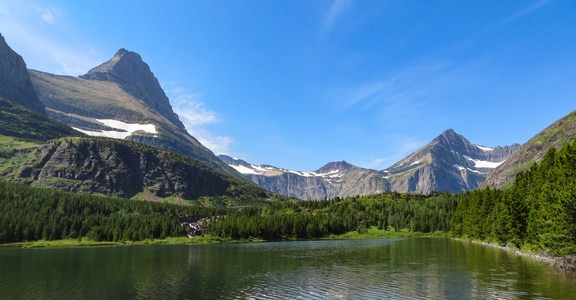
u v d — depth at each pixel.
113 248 188.38
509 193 145.12
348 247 175.75
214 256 138.50
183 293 66.94
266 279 80.88
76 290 70.88
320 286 70.69
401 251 143.25
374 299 58.28
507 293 57.75
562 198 75.00
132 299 62.69
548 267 83.06
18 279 84.62
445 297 57.66
